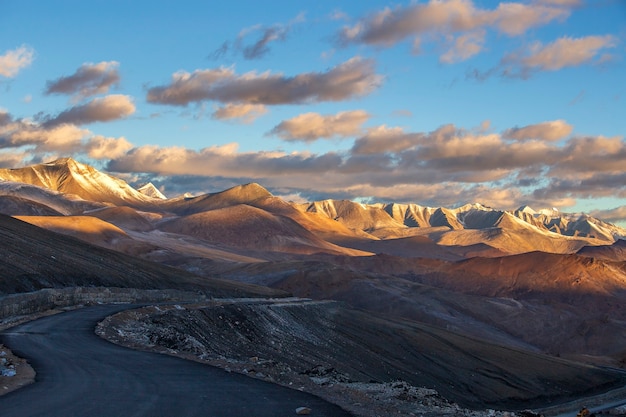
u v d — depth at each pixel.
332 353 76.06
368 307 165.00
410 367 85.06
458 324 155.12
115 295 64.31
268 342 67.69
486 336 149.75
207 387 20.95
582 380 103.88
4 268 59.84
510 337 157.88
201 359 27.95
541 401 89.56
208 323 61.22
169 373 23.39
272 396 20.23
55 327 37.75
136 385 20.61
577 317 171.00
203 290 99.19
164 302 70.81
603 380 106.50
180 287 94.88
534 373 100.31
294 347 70.81
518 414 27.52
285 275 188.25
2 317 42.59
